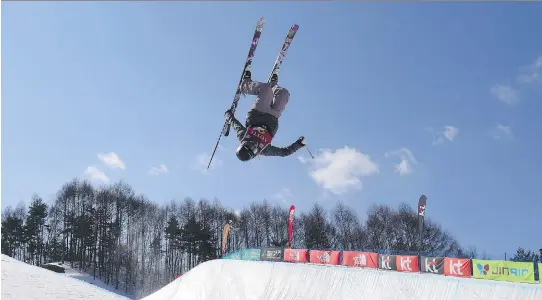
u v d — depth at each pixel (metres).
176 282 32.06
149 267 66.31
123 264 65.56
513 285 14.91
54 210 71.56
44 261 68.94
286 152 5.88
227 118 5.96
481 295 15.45
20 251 68.75
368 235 56.81
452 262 17.64
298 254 25.59
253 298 23.70
